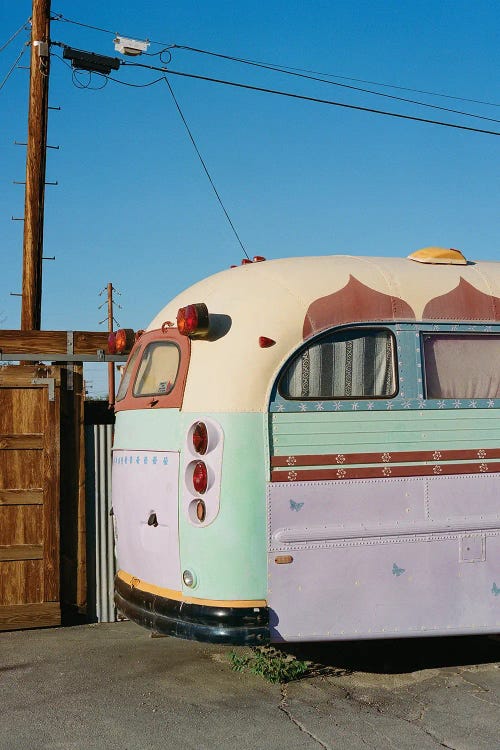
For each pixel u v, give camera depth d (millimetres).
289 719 4664
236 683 5297
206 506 4703
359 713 4762
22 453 6801
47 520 6785
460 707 4859
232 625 4617
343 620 4750
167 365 5258
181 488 4836
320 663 5711
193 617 4695
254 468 4703
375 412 4918
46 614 6734
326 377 4887
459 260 5574
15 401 6824
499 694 5090
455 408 5059
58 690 5191
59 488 6836
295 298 4961
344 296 5023
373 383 4961
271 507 4699
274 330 4848
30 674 5535
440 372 5109
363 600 4781
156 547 5039
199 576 4711
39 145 8812
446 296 5203
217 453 4715
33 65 8930
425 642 6215
